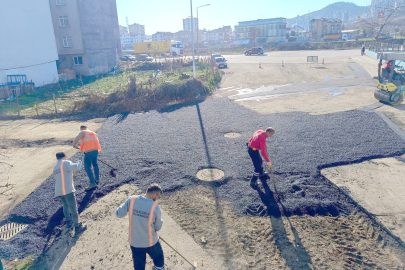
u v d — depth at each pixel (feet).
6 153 34.06
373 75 73.67
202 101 56.29
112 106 52.95
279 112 45.11
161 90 55.93
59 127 44.37
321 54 144.77
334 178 23.65
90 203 21.86
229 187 23.02
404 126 35.24
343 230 17.43
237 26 344.90
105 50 127.95
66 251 16.87
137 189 23.59
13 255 16.74
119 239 17.72
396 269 14.35
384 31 225.76
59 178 17.79
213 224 18.56
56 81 98.22
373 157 27.17
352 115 40.68
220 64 110.93
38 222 19.81
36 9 88.63
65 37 114.83
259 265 14.99
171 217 19.53
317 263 14.90
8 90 71.15
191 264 14.84
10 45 80.12
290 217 18.94
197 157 29.22
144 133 38.34
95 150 23.53
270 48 216.54
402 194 20.81
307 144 30.94
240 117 43.39
